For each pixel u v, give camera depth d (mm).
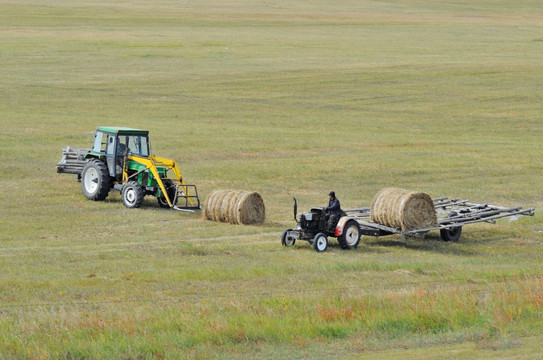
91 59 169250
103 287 35531
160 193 58969
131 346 25812
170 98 126688
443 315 29469
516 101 130875
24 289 34719
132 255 43250
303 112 118438
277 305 31375
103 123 100562
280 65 166500
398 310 30312
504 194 67938
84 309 31750
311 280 37875
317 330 27719
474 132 106062
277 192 66438
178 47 192875
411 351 25516
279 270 39656
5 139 86000
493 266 42875
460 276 39281
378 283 37781
